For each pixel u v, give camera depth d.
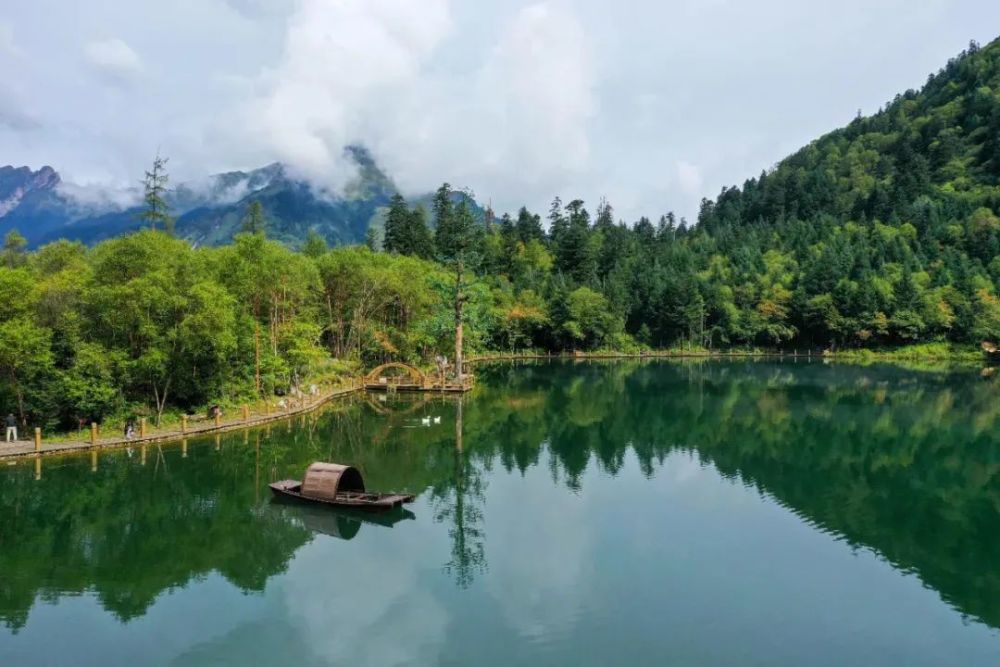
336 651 17.11
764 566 22.94
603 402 62.34
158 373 41.31
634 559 23.45
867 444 43.41
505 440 44.25
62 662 16.58
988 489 32.94
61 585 21.20
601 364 111.00
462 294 73.25
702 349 135.62
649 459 39.03
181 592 20.70
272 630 18.20
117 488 31.14
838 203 186.25
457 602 19.92
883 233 151.00
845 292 128.88
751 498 31.19
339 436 44.59
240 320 50.94
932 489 32.97
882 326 123.56
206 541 24.97
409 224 135.38
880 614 19.39
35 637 17.88
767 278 143.75
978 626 18.77
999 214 150.12
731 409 57.88
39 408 38.28
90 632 18.17
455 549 24.30
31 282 39.31
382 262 87.56
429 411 56.44
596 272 157.88
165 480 32.56
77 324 39.81
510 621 18.70
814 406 59.44
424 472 35.69
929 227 149.62
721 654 16.98
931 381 80.44
